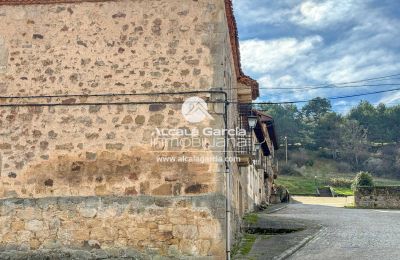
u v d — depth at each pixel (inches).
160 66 395.9
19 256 378.9
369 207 1174.3
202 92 386.3
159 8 405.1
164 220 368.2
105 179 383.6
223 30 397.1
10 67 411.8
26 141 398.6
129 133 388.5
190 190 371.6
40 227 381.7
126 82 397.1
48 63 408.8
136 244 367.9
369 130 3452.3
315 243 499.5
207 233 361.1
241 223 581.0
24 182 392.2
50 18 416.2
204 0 401.7
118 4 410.6
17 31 417.4
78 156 390.6
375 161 2999.5
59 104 400.2
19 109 404.5
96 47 406.3
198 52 393.7
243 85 585.3
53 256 375.2
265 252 429.1
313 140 3230.8
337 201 1562.5
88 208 379.6
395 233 581.6
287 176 2591.0
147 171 379.9
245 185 727.7
